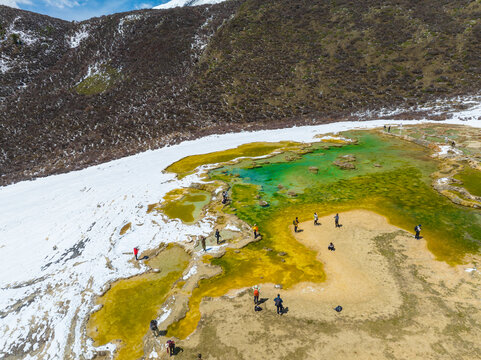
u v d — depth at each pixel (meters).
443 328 17.77
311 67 89.81
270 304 20.69
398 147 53.19
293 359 16.47
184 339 18.42
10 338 20.48
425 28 92.38
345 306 20.02
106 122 74.31
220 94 83.75
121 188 44.53
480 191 34.06
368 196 36.38
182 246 29.30
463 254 24.48
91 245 30.84
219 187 41.69
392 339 17.25
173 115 76.19
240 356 16.92
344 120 71.88
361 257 25.12
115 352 18.42
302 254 26.41
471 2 96.06
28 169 57.78
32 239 33.03
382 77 82.94
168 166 52.56
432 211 31.67
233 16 114.06
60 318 21.78
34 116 76.19
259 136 66.12
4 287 25.73
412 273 22.77
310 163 48.88
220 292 22.42
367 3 108.38
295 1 115.50
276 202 36.94
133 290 24.05
